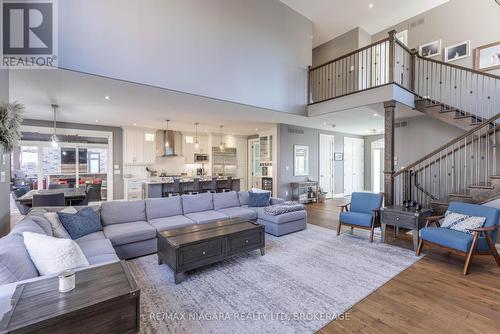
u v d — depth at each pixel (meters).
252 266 3.08
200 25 4.42
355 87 6.71
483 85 5.09
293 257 3.37
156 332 1.89
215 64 4.61
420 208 3.94
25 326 1.10
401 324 1.99
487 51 5.10
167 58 4.03
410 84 5.59
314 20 6.48
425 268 3.04
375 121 6.97
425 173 5.75
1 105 2.43
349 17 6.38
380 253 3.53
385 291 2.50
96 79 3.56
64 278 1.38
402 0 5.66
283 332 1.90
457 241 2.96
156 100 4.73
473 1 5.32
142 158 8.12
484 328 1.93
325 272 2.91
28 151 6.48
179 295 2.42
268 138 8.66
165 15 4.01
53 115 6.07
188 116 6.33
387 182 4.68
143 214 3.88
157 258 3.29
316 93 7.11
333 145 9.04
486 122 3.81
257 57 5.28
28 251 1.80
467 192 4.20
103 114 6.02
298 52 6.12
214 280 2.72
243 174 10.18
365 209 4.38
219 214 4.26
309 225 5.12
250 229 3.29
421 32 6.14
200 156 9.45
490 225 3.04
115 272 1.63
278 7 5.70
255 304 2.27
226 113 5.96
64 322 1.20
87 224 3.12
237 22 4.95
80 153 7.27
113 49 3.52
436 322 2.01
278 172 7.50
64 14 3.16
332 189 8.97
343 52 7.16
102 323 1.31
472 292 2.47
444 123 5.74
